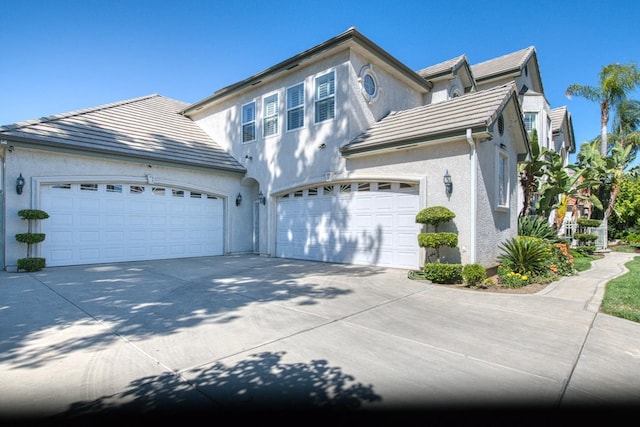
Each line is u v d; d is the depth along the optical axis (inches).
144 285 335.9
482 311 250.7
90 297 286.4
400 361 162.6
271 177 592.7
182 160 560.1
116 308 252.7
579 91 961.5
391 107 556.1
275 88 589.3
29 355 167.2
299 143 546.3
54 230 453.4
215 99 683.4
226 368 153.9
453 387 138.6
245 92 642.8
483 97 420.8
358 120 490.0
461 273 343.0
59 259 457.4
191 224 587.5
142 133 585.3
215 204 620.4
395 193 437.1
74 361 160.4
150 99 741.3
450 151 383.6
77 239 472.4
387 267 443.8
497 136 426.9
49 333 197.9
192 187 582.6
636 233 899.4
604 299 279.9
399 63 535.2
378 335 198.4
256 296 292.5
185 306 259.0
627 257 629.6
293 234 565.6
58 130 476.4
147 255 536.4
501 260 398.3
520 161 518.6
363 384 140.3
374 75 521.3
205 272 415.5
